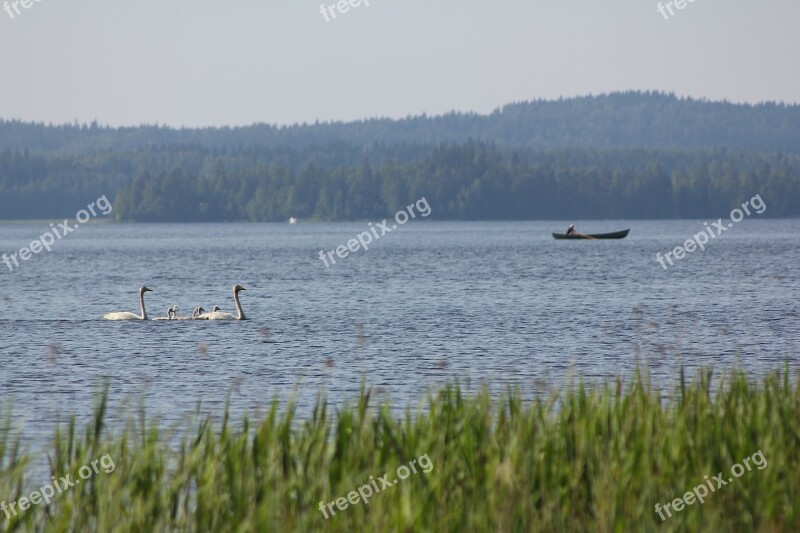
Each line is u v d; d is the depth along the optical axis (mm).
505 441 51156
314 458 48812
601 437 51625
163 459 50031
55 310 164000
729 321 139500
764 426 53062
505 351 111750
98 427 51562
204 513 45562
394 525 43875
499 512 44531
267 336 125562
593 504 46594
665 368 98812
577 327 133875
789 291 192625
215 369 100062
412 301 176250
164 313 164375
